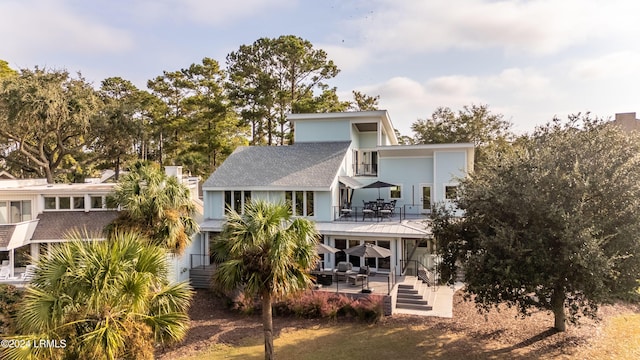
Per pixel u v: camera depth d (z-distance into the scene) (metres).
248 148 32.75
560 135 14.91
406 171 31.12
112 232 16.70
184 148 56.81
